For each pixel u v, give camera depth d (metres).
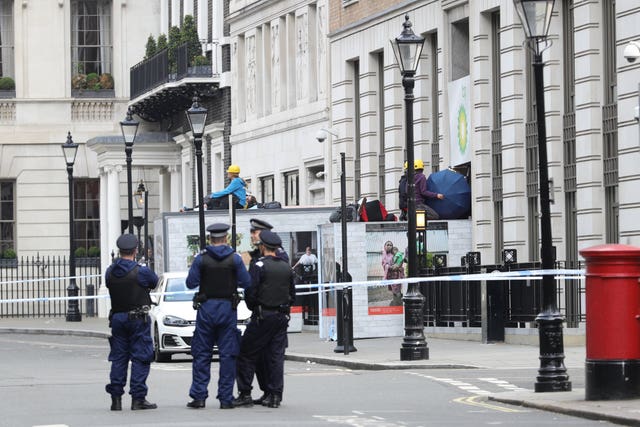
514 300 93.06
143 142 178.00
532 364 78.31
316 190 141.38
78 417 55.88
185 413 56.97
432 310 102.38
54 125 199.00
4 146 199.00
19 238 198.88
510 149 104.19
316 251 118.75
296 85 144.75
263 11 151.12
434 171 119.75
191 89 164.62
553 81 99.31
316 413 55.75
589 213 94.31
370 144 129.38
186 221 120.56
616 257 54.94
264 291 58.94
